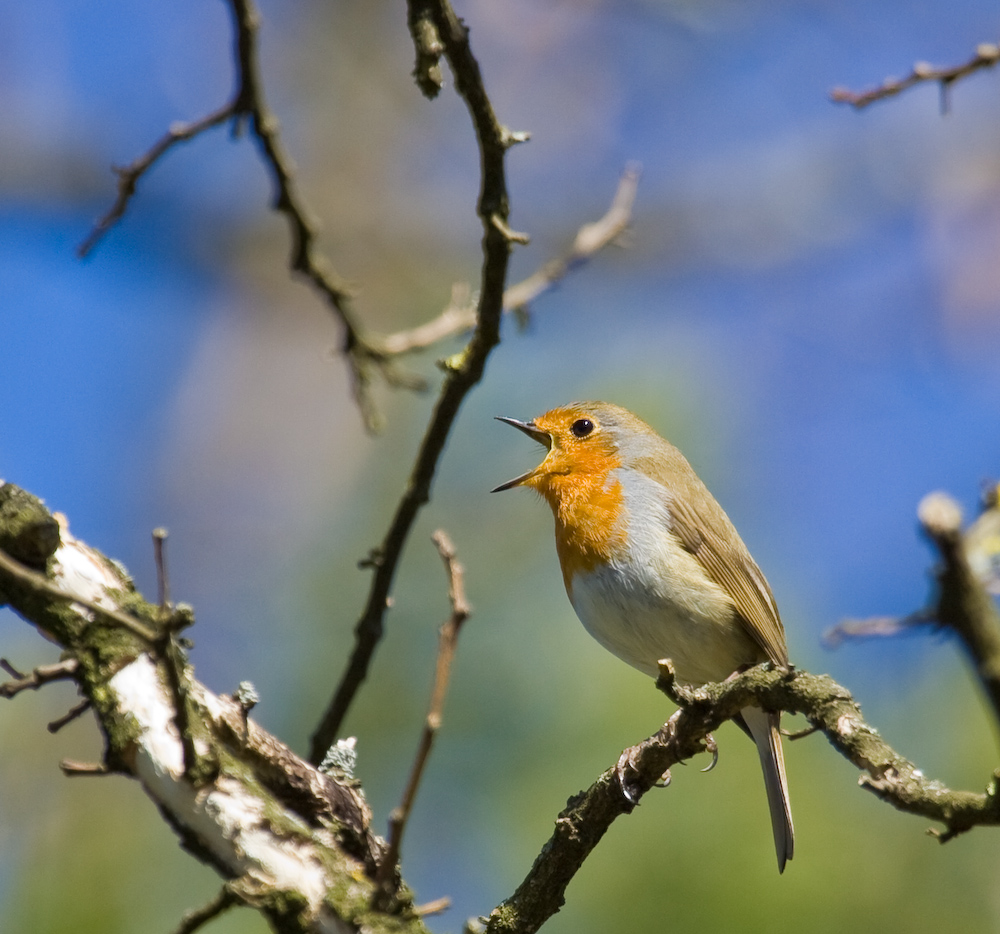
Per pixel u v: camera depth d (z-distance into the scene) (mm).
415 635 11242
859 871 9242
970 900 9203
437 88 6500
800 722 11352
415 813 10273
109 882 10070
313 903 5543
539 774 10086
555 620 10930
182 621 5113
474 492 12406
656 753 6590
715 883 9109
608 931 9023
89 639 5930
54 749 11016
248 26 8328
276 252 18219
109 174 17312
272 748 6027
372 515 12523
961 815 4945
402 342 10180
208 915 5527
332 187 18047
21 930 9820
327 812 6020
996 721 7551
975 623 7652
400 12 17688
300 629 11914
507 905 6711
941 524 7570
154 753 5699
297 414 17656
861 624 8164
